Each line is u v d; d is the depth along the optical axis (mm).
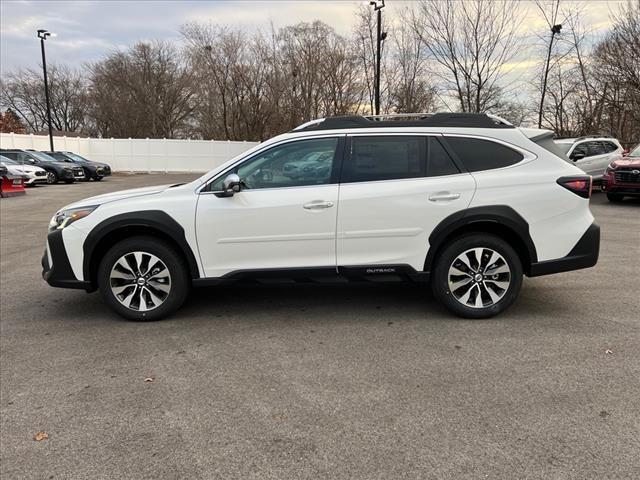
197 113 52219
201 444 2746
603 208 12852
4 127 63750
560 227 4461
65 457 2652
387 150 4512
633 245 7969
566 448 2646
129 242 4539
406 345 4039
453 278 4551
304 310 4949
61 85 67562
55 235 4527
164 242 4566
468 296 4555
